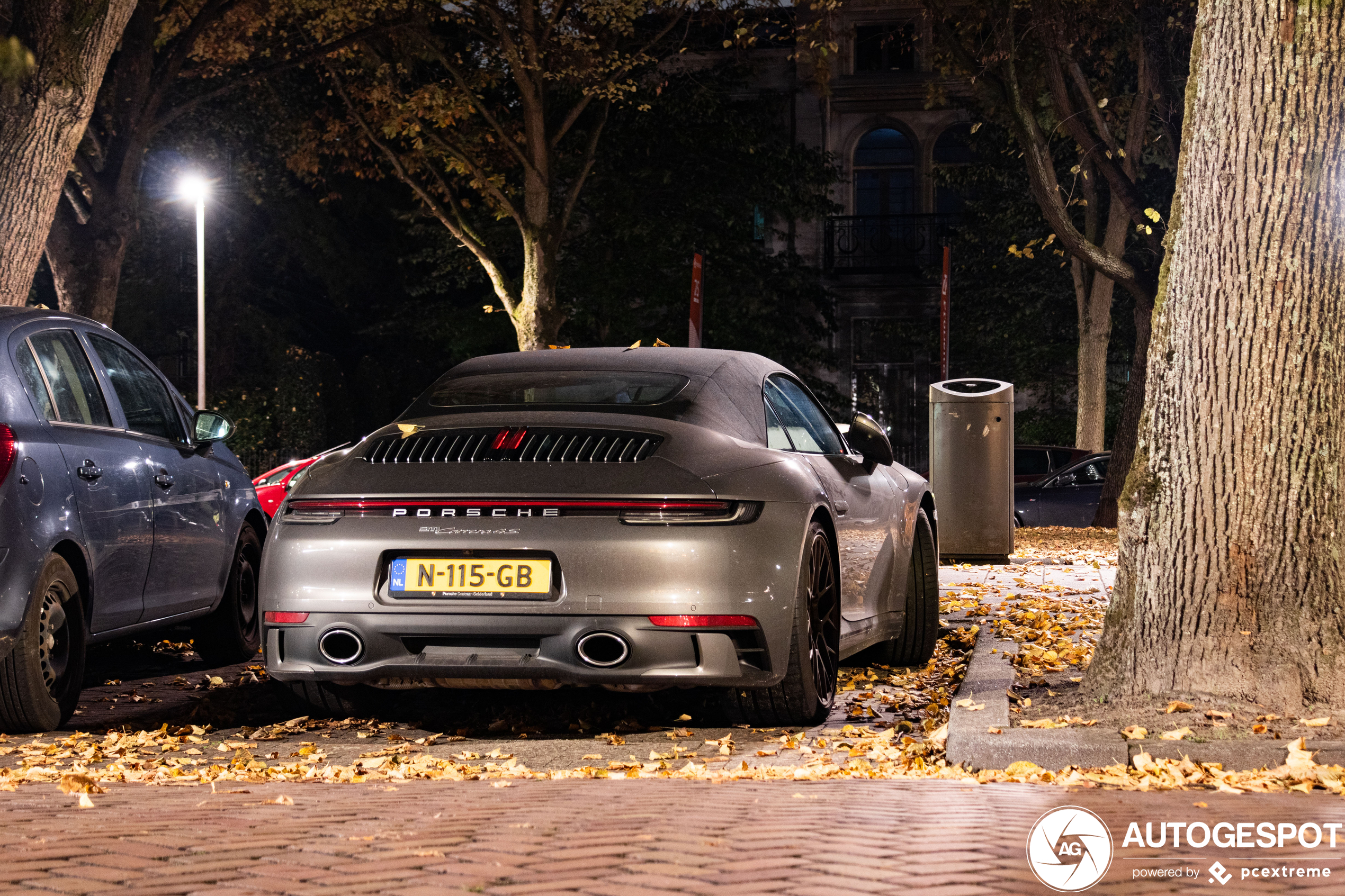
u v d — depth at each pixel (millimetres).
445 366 34812
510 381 5496
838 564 5418
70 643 5523
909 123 33094
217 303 32156
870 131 33500
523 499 4742
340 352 35500
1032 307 30750
